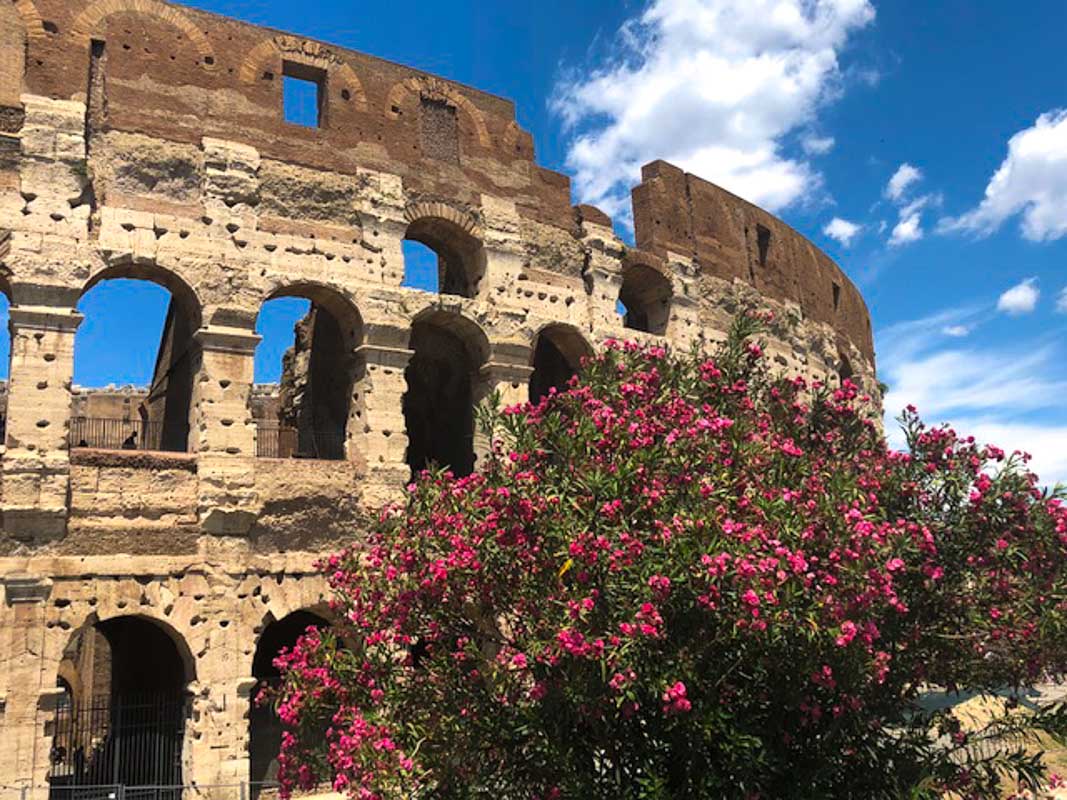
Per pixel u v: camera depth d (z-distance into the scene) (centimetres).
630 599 1569
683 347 4428
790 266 5488
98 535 2791
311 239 3381
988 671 1877
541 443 1906
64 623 2695
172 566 2877
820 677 1546
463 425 4275
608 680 1555
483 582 1766
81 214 2955
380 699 1886
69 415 2822
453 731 1777
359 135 3609
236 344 3144
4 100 2933
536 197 4069
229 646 2906
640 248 4541
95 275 2952
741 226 5091
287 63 3538
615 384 2031
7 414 2739
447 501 1903
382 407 3381
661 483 1678
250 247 3250
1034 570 1791
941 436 1903
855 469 1970
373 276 3481
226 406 3083
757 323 2202
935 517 1845
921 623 1792
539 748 1689
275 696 2459
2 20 2978
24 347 2805
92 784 3055
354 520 3238
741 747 1557
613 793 1614
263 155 3366
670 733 1636
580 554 1577
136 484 2892
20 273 2820
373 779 1692
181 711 3084
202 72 3322
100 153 3067
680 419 1834
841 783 1706
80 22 3117
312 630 2150
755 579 1484
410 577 1878
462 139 3900
